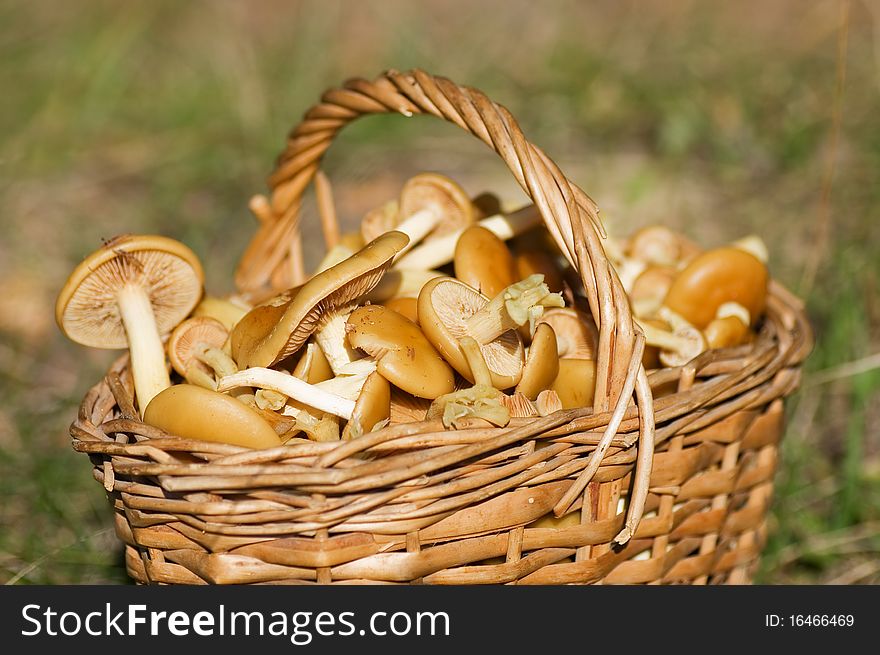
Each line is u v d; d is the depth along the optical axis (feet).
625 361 2.38
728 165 4.64
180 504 2.35
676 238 3.00
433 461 2.33
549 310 2.64
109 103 5.59
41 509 3.02
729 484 2.57
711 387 2.49
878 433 3.22
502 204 2.95
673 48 6.02
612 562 2.48
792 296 2.87
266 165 4.89
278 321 2.49
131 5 6.90
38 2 6.77
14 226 4.31
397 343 2.46
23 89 5.61
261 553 2.36
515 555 2.42
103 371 3.50
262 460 2.33
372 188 4.61
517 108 5.56
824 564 2.96
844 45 3.11
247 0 7.94
